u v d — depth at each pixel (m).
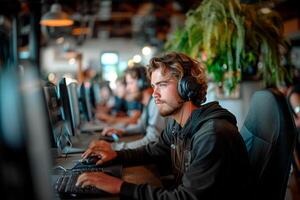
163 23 10.41
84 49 14.39
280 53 2.50
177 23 8.43
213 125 1.32
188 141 1.46
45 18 4.25
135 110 4.73
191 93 1.43
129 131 3.11
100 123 3.75
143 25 11.23
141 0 7.45
